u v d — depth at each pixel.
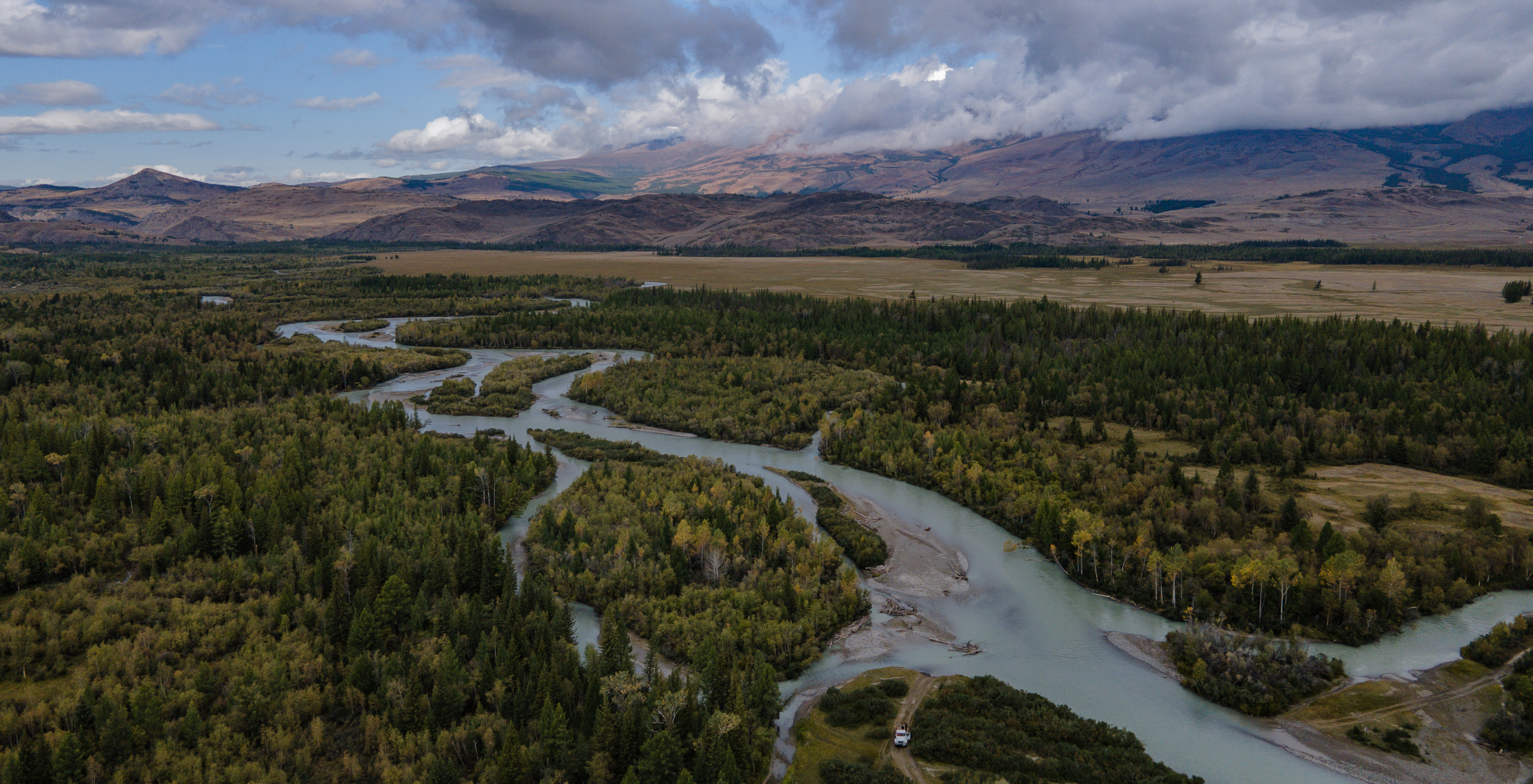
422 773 89.19
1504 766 93.25
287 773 90.62
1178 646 117.62
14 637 108.00
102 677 103.31
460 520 147.75
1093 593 136.62
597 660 102.88
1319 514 157.38
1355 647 117.38
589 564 136.25
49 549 130.50
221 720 95.12
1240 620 124.44
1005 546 152.50
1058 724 99.06
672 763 89.69
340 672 106.38
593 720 95.94
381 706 100.56
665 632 116.50
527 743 93.88
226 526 136.38
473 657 110.69
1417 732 99.12
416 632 113.50
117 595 122.44
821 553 140.62
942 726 98.88
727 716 90.06
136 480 155.50
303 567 129.75
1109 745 96.06
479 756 93.06
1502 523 149.50
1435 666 112.06
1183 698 108.19
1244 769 93.88
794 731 100.88
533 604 120.19
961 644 121.19
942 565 146.38
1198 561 136.00
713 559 134.62
